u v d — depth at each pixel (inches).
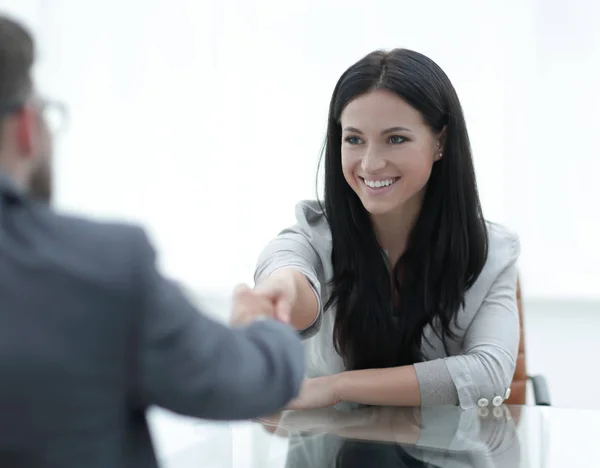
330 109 67.7
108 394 28.6
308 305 60.8
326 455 49.4
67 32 176.1
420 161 64.6
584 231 160.6
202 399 29.9
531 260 162.9
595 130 158.6
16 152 30.6
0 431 27.6
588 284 161.0
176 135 173.9
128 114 175.2
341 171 69.0
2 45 29.9
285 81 168.7
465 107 162.2
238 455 49.7
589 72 157.6
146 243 29.7
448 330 70.7
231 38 170.4
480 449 49.7
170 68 173.5
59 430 27.9
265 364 32.2
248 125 170.9
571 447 50.0
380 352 71.3
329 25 165.8
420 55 65.8
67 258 28.6
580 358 148.9
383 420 56.9
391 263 71.7
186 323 29.6
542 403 76.0
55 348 27.7
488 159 162.6
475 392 63.6
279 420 56.9
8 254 28.2
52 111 32.1
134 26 174.1
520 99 160.6
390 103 63.1
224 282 173.9
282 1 167.2
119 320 28.5
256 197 171.8
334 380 62.2
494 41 160.4
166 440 52.0
